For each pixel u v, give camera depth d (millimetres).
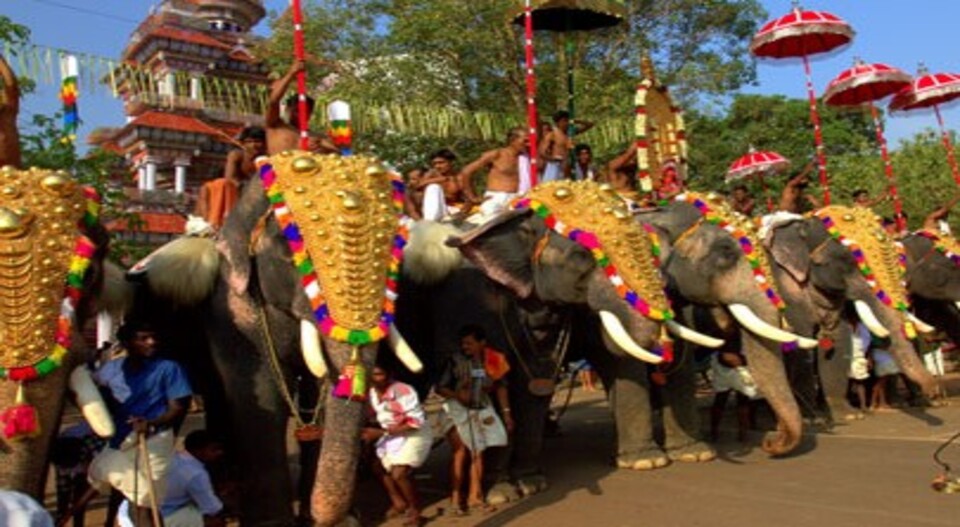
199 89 11359
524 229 6406
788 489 6012
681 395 7457
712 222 7387
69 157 9664
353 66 17859
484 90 18578
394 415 5652
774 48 10836
